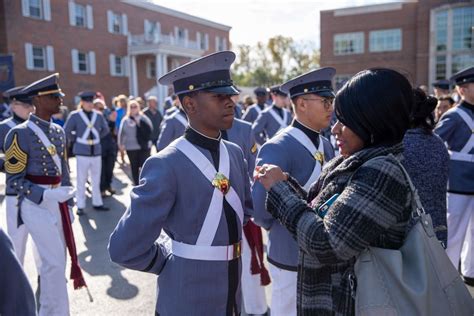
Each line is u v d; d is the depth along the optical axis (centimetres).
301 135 274
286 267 272
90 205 772
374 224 141
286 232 270
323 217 156
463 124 395
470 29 2772
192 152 189
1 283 134
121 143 898
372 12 3034
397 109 151
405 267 144
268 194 167
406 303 139
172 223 190
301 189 191
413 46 2953
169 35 3422
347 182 155
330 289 159
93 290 413
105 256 506
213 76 188
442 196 237
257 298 355
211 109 188
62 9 2616
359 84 154
